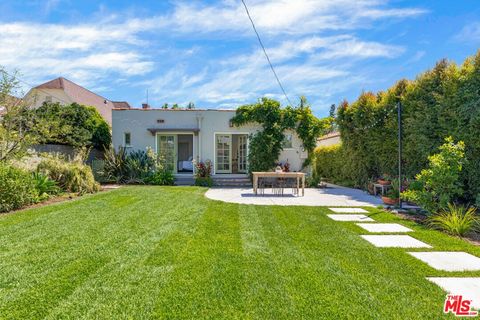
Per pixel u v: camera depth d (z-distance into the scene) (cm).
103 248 411
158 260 369
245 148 1512
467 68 716
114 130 1454
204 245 430
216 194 1028
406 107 920
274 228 534
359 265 360
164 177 1350
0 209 636
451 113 721
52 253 389
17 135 855
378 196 998
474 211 640
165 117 1464
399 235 496
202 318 246
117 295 281
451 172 582
